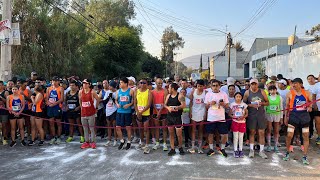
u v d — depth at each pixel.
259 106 7.48
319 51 17.80
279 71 26.23
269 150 8.16
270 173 6.35
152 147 8.67
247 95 7.80
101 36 30.66
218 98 7.68
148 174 6.31
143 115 8.25
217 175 6.24
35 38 21.19
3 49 10.59
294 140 9.06
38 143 9.13
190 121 8.63
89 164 7.04
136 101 8.33
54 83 9.22
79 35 24.69
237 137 7.66
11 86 9.27
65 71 22.48
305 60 20.09
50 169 6.67
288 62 23.75
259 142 7.75
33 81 10.73
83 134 9.35
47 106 9.14
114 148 8.61
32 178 6.09
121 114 8.39
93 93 8.59
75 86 9.42
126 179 6.01
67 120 9.71
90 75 29.61
